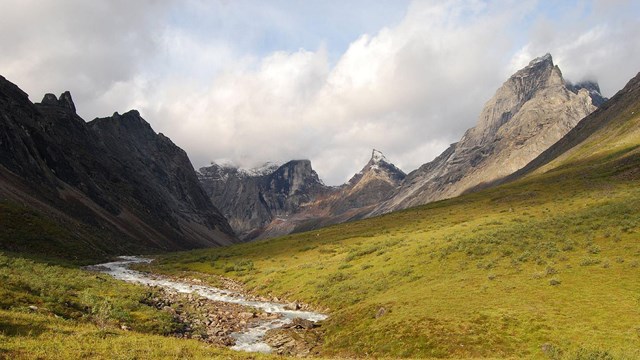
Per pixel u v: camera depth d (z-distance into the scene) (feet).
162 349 85.30
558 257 164.45
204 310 183.52
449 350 113.09
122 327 126.93
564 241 182.09
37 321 95.35
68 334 88.69
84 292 146.82
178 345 91.91
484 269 173.27
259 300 222.69
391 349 120.57
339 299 188.85
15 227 343.05
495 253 188.24
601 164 472.44
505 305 131.85
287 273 264.52
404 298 155.74
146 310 156.35
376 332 132.26
